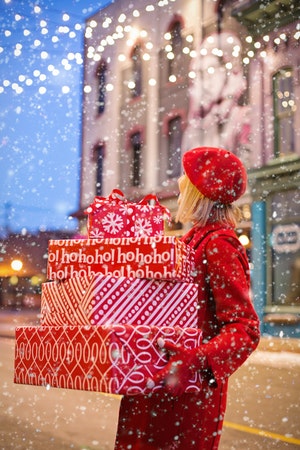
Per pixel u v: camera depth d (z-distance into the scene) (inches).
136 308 70.5
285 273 655.8
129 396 78.3
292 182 649.0
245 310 72.2
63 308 73.9
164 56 831.1
